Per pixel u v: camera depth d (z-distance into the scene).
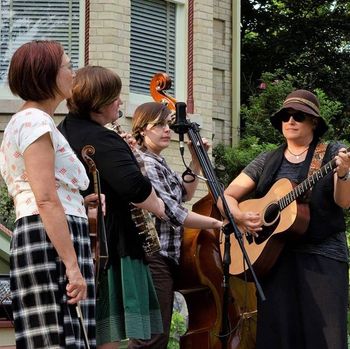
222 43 14.21
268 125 14.12
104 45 11.59
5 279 6.03
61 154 4.30
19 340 4.21
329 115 14.20
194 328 6.68
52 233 4.13
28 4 11.70
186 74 12.49
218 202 6.16
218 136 14.04
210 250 6.57
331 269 6.02
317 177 5.98
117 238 4.97
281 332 6.04
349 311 9.07
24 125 4.21
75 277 4.14
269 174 6.34
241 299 6.69
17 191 4.29
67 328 4.18
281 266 6.12
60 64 4.39
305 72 16.98
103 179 4.95
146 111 6.32
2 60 11.59
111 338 4.89
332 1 17.61
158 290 6.16
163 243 6.20
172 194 6.11
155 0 12.30
